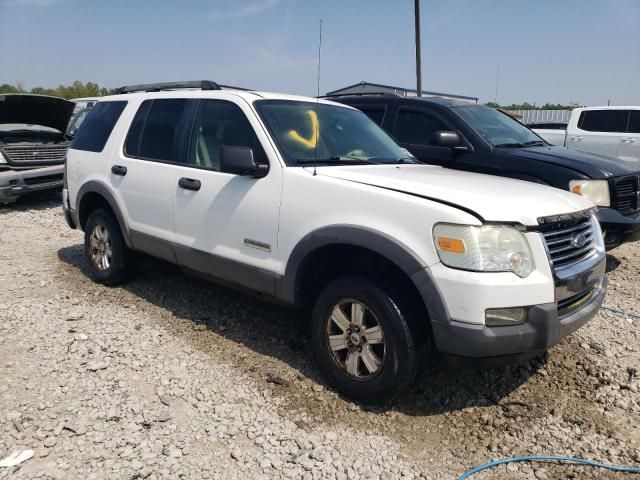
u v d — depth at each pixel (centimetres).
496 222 306
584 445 316
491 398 364
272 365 397
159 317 478
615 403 360
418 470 291
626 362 416
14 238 764
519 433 327
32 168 978
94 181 541
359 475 285
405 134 698
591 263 350
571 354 426
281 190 379
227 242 415
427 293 309
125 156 518
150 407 338
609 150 1191
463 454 306
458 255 303
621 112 1188
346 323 352
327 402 351
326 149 423
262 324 468
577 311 336
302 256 361
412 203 321
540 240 312
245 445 305
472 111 691
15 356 399
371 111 736
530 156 611
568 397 367
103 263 557
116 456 292
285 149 398
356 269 362
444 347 309
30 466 281
